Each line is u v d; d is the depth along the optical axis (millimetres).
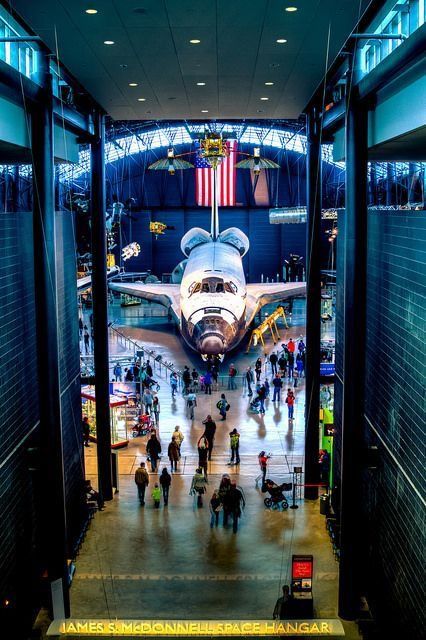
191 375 34062
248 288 46688
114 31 11266
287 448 24469
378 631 13555
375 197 33500
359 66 14211
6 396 13203
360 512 14156
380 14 13031
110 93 16312
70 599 15023
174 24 10906
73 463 18125
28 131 13781
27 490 14555
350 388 14039
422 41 9172
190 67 13719
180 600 14906
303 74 14336
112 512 19469
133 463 23328
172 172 44500
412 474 12102
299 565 13914
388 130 12547
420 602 11336
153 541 17672
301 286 47656
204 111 18859
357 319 13875
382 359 14773
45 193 13664
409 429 12383
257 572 16109
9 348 13523
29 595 14414
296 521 18891
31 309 15547
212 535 18000
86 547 17422
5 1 10273
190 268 40906
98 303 19875
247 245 49781
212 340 31141
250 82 15117
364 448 14438
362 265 13797
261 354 38125
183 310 35875
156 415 26734
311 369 20266
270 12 10359
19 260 14508
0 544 12367
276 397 30453
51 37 11594
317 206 19938
